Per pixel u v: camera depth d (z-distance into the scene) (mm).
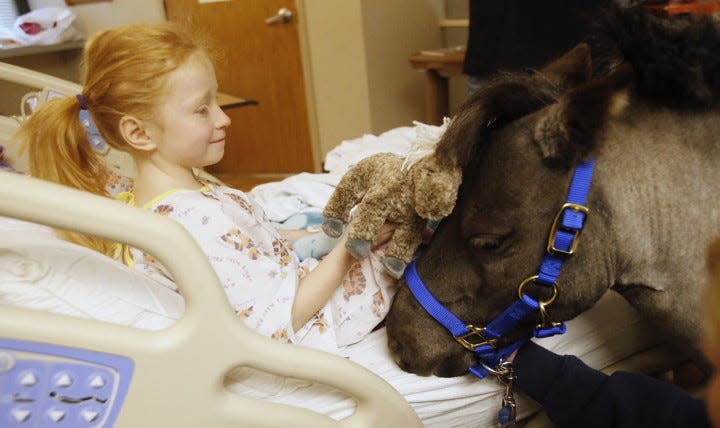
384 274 977
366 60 3297
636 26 802
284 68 3596
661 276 852
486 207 828
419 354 926
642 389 858
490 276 856
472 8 2213
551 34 1970
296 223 1417
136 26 917
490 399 980
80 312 712
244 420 713
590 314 1069
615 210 814
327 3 3301
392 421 795
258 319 865
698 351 878
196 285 648
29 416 647
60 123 948
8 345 625
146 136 917
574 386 886
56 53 3566
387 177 871
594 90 756
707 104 806
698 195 815
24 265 696
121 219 603
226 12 3584
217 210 888
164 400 676
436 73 2988
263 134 3822
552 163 796
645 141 815
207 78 917
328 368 737
